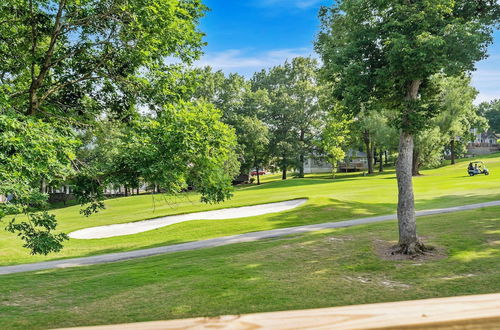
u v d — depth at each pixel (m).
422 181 44.84
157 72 13.30
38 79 11.71
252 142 63.19
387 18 12.98
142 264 15.72
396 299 9.25
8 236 26.80
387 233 16.94
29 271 16.88
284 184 54.31
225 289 10.77
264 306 9.17
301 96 66.94
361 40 13.29
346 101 13.26
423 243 14.53
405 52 11.73
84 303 10.55
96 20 12.24
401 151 14.07
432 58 11.93
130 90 13.40
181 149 11.45
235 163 59.09
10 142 8.21
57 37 12.30
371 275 11.48
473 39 11.59
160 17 11.55
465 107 51.47
